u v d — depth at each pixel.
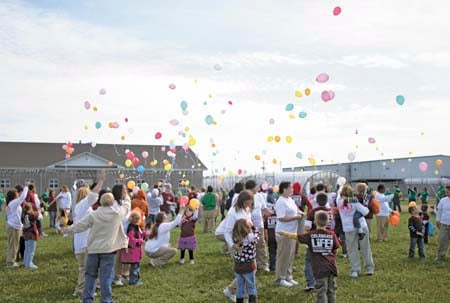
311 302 6.73
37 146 51.72
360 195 8.66
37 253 11.32
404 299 6.89
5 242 13.61
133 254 7.81
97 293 7.41
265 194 11.05
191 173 51.03
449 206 9.83
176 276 8.59
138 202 10.64
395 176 49.97
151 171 48.94
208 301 6.91
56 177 48.31
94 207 7.52
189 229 9.84
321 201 7.61
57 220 15.93
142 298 7.09
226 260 10.21
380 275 8.48
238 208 6.37
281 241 7.61
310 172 34.97
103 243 6.15
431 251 11.29
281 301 6.79
